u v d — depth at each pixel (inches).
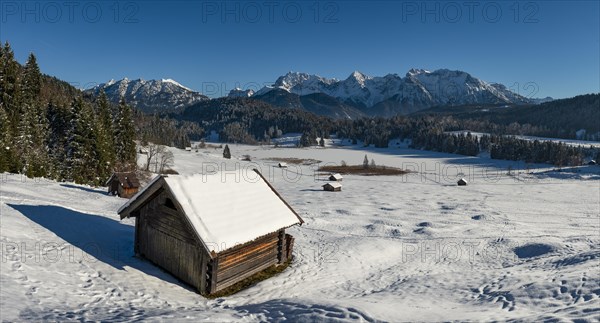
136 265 705.6
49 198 1277.1
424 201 2461.9
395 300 625.6
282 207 822.5
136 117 6796.3
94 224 922.1
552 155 5644.7
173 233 693.3
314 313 494.0
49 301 499.8
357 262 934.4
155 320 459.8
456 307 571.2
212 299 637.3
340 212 1854.1
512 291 617.9
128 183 1715.1
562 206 2363.4
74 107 2317.9
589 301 499.5
